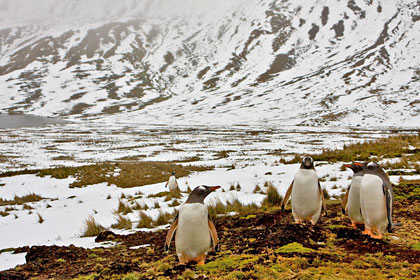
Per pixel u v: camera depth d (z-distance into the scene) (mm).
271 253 5129
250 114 116062
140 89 190250
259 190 13266
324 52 199375
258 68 199125
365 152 18781
